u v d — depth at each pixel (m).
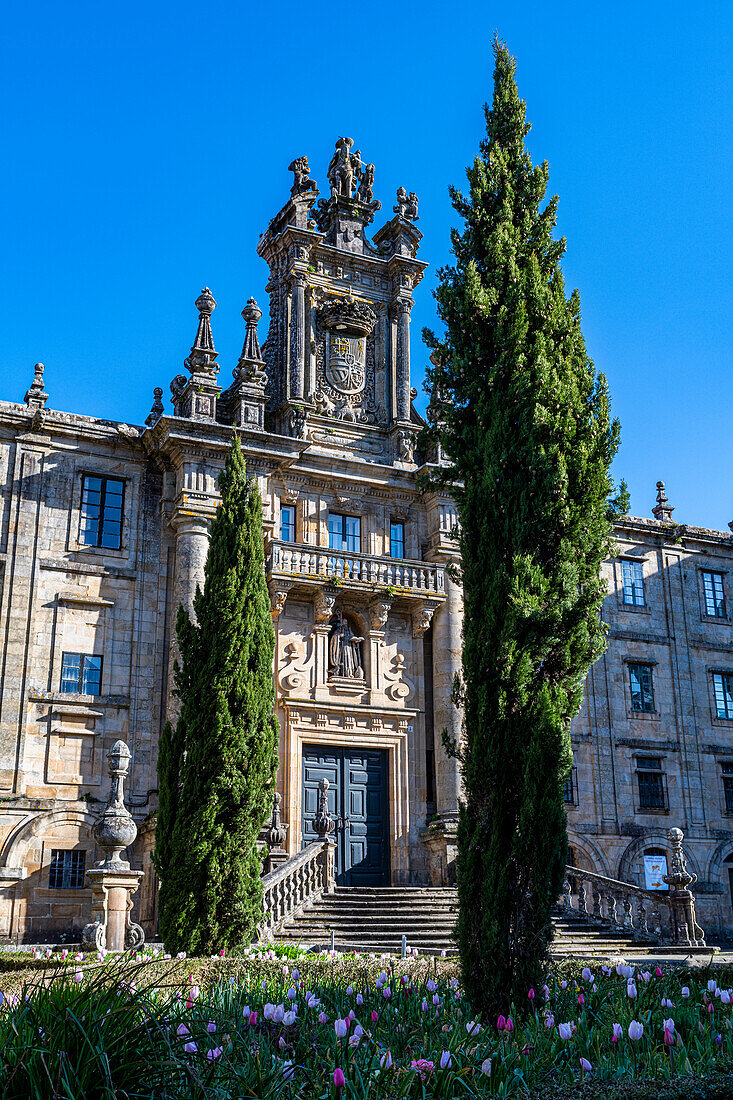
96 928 19.78
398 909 26.97
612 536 15.01
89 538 31.44
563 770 12.98
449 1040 9.04
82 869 28.70
